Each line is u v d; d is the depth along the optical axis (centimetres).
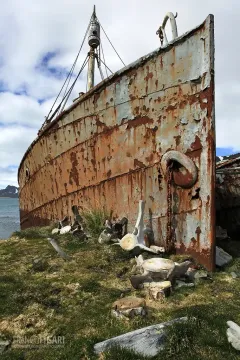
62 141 564
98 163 477
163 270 280
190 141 363
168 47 380
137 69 414
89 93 480
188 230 362
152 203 400
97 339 206
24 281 300
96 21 682
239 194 486
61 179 579
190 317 221
